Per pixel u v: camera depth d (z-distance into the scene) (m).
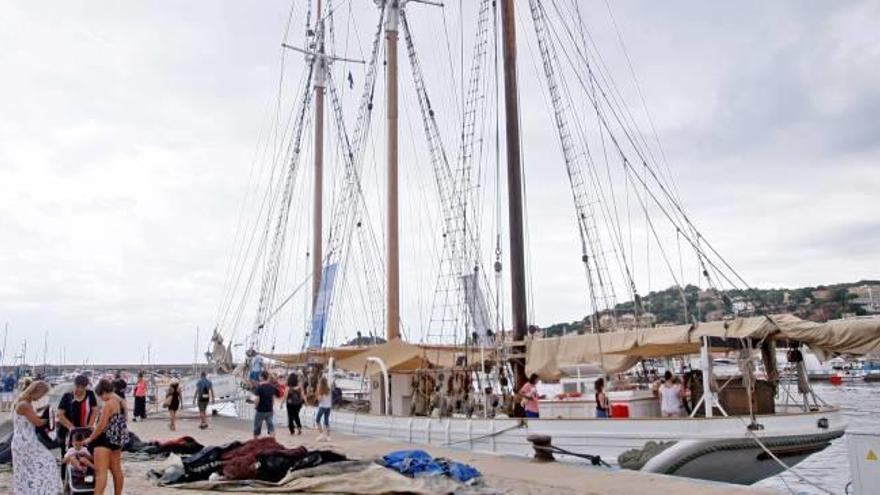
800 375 14.80
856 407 45.06
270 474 11.76
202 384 23.47
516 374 17.94
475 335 21.80
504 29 20.78
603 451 14.11
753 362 14.02
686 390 15.35
